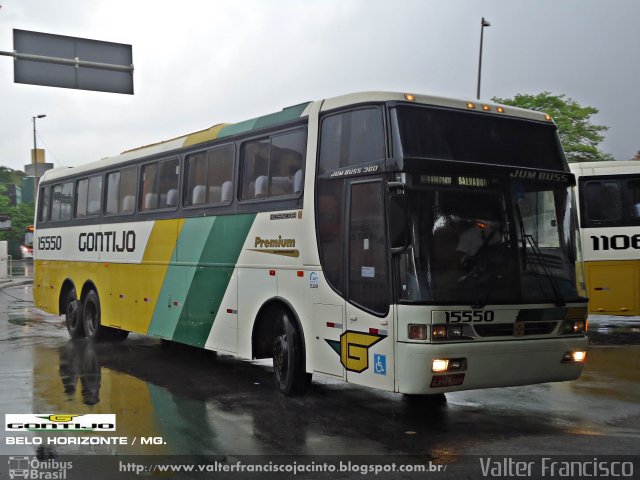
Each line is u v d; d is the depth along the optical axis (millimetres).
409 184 6844
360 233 7324
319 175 8000
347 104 7699
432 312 6637
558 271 7398
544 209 7488
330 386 9219
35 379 9758
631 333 14641
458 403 8242
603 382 9445
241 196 9453
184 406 8109
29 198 70625
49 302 15508
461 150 7324
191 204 10617
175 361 11406
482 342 6820
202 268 10195
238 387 9227
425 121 7223
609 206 13953
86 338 13906
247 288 9164
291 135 8570
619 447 6426
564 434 6883
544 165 7801
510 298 7027
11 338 14281
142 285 11828
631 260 13805
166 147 11406
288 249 8414
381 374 6949
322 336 7820
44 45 15156
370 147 7324
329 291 7707
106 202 13266
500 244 7113
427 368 6570
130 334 14992
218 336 9766
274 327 8930
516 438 6750
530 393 8773
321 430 7055
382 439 6734
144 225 11844
